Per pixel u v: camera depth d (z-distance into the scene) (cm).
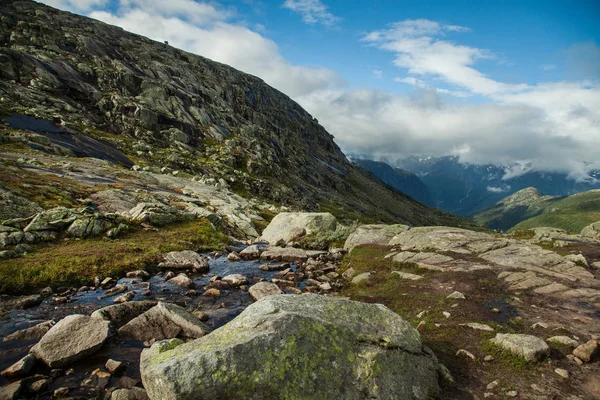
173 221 3644
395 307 1567
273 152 17275
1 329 1312
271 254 2814
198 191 6806
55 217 2708
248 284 2088
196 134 13500
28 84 10200
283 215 4053
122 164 8000
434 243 2455
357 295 1789
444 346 1141
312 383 786
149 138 11212
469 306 1454
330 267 2497
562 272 1797
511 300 1503
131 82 13338
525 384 916
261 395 745
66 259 2111
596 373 949
